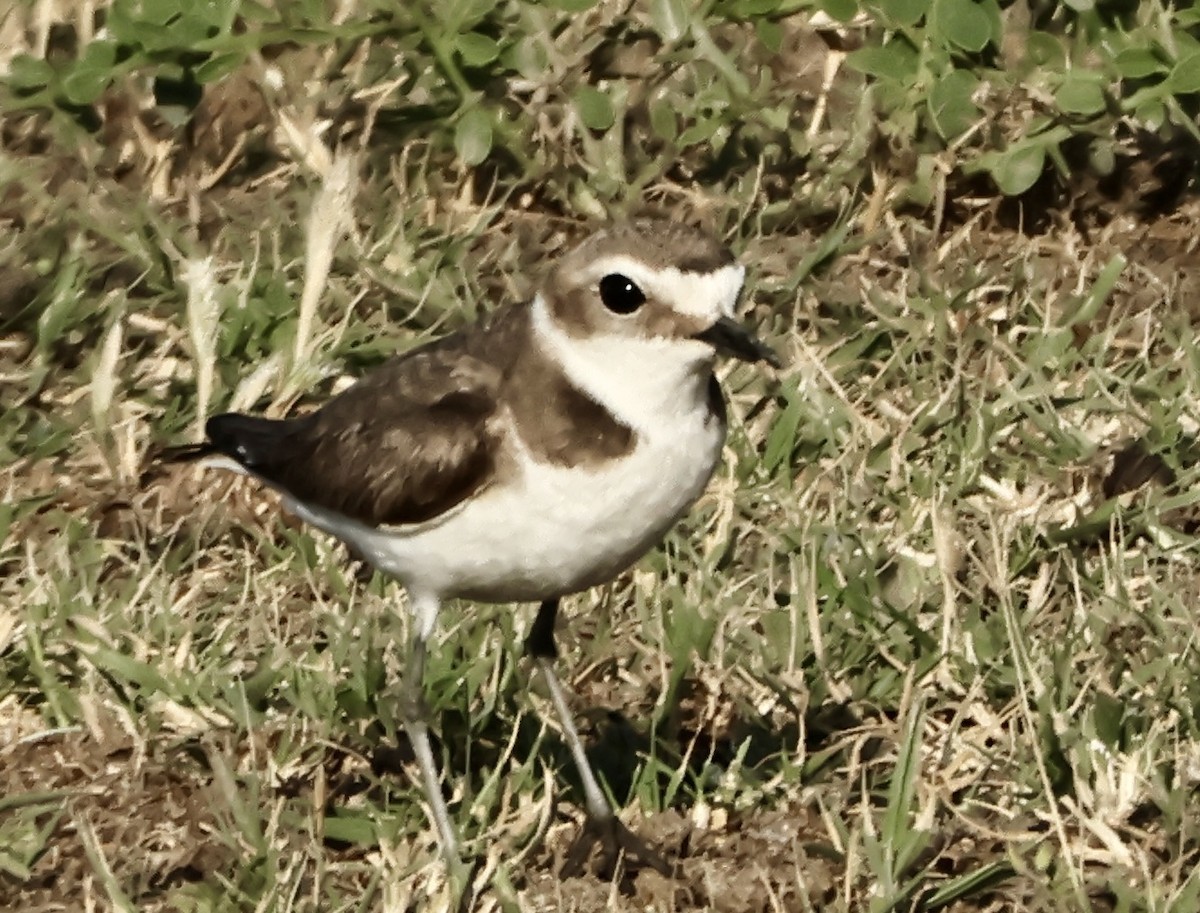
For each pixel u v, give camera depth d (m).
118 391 14.22
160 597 12.41
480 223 15.59
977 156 15.78
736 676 11.93
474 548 10.10
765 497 13.27
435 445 9.98
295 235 15.48
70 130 16.02
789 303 14.93
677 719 11.79
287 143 16.45
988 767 11.15
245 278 14.89
